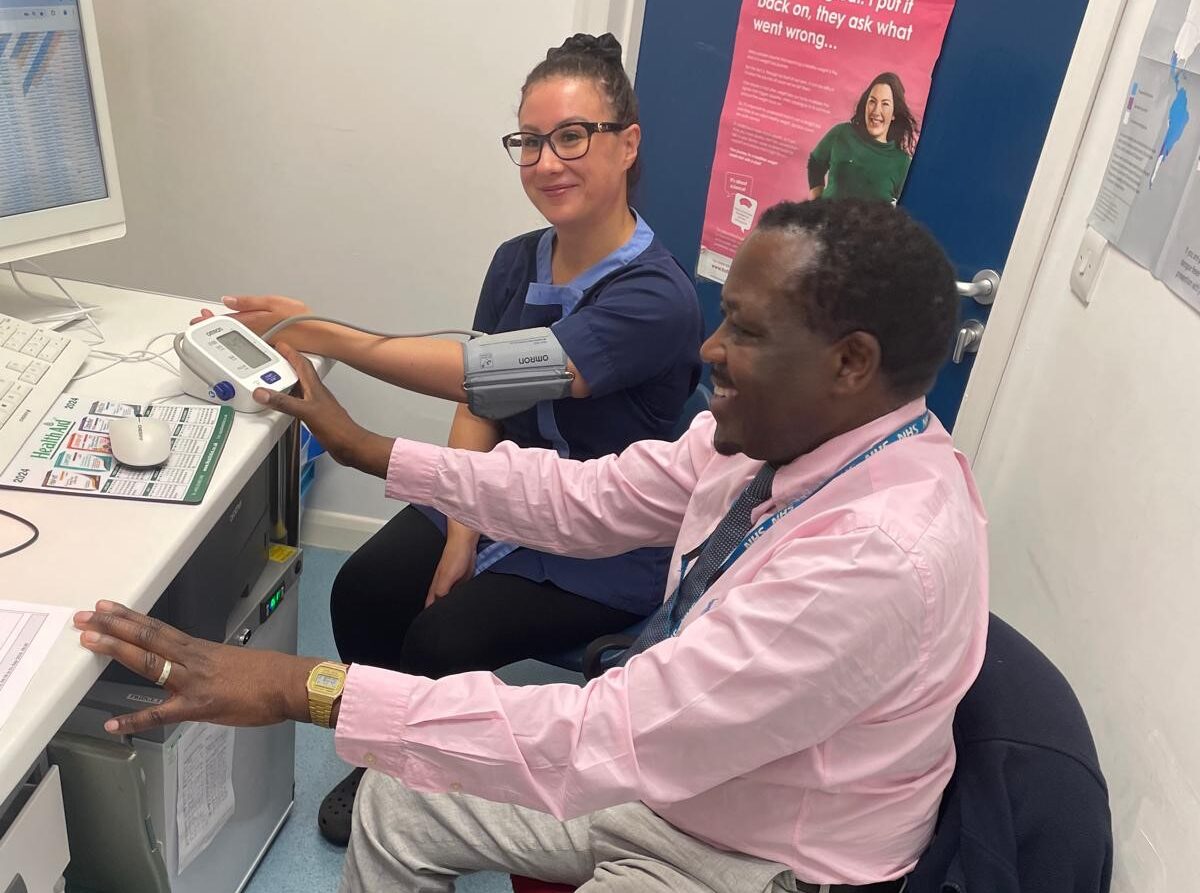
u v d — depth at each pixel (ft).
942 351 2.84
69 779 3.43
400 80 6.14
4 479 3.15
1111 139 4.87
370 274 6.76
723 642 2.72
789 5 5.89
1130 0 4.85
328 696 2.88
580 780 2.81
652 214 6.82
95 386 3.82
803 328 2.69
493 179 6.38
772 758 2.76
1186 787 3.00
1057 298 5.29
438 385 4.43
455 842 3.68
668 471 3.88
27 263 4.95
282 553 4.68
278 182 6.49
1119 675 3.62
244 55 6.13
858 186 6.05
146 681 3.61
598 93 4.44
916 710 2.87
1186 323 3.63
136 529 3.02
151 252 6.78
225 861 4.57
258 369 3.89
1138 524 3.71
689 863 3.20
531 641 4.74
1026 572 4.83
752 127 6.27
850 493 2.89
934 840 3.06
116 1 5.99
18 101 3.83
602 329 4.44
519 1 5.90
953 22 5.49
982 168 5.67
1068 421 4.67
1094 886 2.87
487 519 4.09
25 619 2.58
